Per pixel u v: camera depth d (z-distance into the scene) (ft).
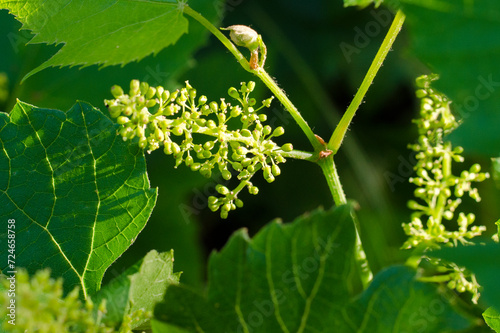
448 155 2.07
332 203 2.63
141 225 2.05
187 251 2.51
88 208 2.04
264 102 2.03
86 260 2.04
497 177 2.10
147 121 1.96
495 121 1.86
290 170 2.65
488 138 1.86
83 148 2.04
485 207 2.36
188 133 2.01
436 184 2.07
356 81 2.68
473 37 1.86
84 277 2.04
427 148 2.07
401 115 2.68
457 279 1.98
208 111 2.01
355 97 2.03
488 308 1.95
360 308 1.90
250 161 2.02
